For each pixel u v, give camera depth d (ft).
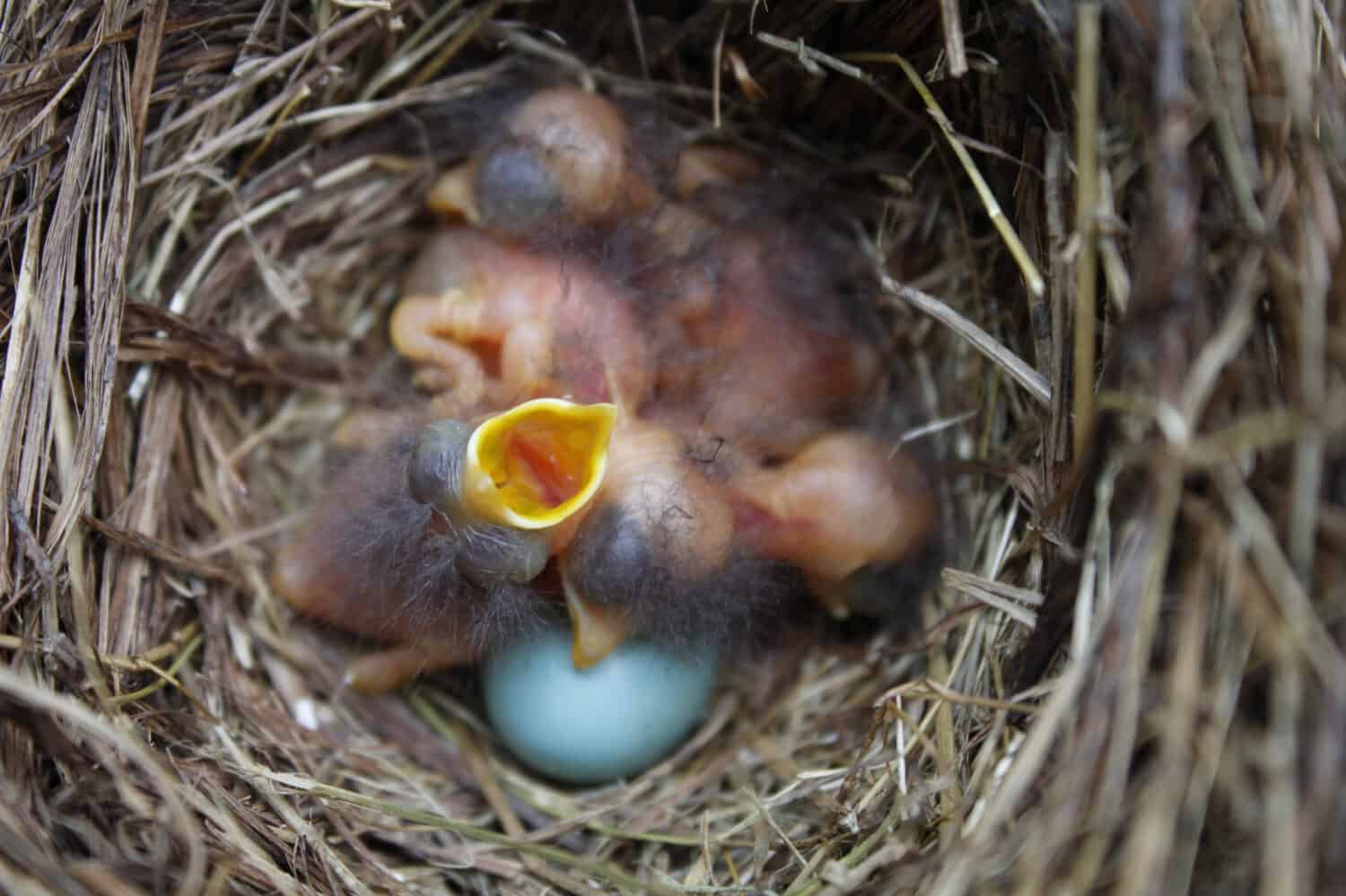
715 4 0.55
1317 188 0.41
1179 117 0.40
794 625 0.56
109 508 0.50
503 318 0.53
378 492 0.50
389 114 0.57
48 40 0.48
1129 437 0.42
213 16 0.52
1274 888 0.37
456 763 0.54
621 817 0.52
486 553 0.48
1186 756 0.39
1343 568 0.39
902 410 0.56
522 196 0.53
